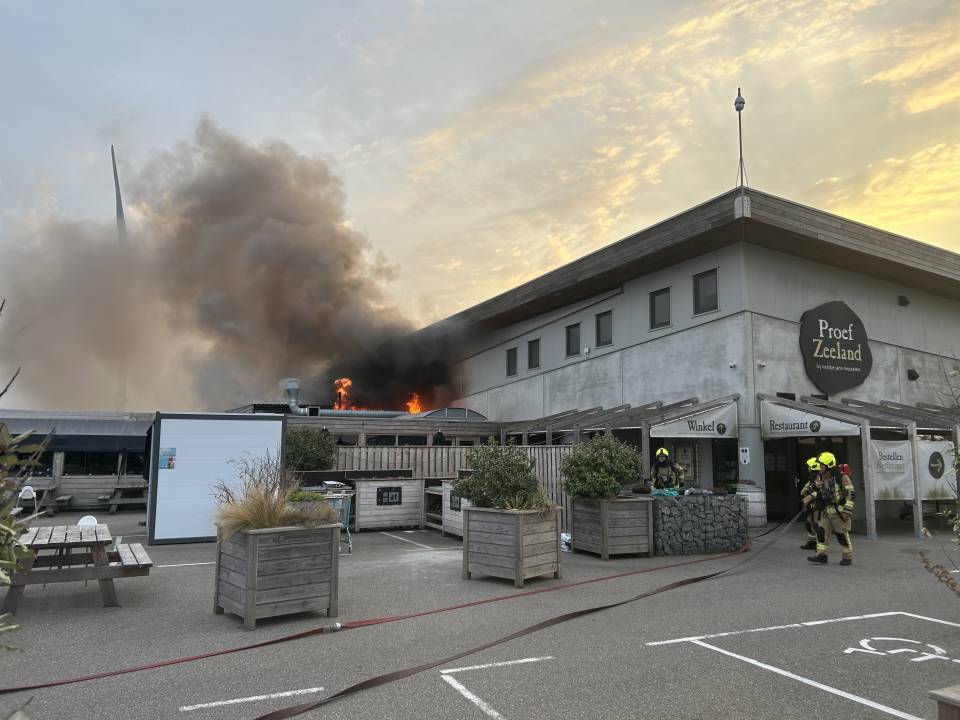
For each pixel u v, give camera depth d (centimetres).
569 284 2134
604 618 681
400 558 1070
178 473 1239
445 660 535
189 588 827
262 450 1291
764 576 934
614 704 446
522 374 2636
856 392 1861
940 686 488
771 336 1709
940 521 1733
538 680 492
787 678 501
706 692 470
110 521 1661
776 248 1742
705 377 1773
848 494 1032
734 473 1736
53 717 422
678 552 1124
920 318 2062
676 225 1727
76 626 645
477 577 904
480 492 881
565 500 1384
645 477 1498
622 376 2073
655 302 1988
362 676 500
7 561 231
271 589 645
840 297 1872
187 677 498
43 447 250
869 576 939
